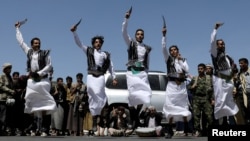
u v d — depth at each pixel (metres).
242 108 8.52
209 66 9.57
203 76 9.61
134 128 8.74
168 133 7.99
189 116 8.00
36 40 8.09
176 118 8.05
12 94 9.81
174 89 8.01
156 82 11.71
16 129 10.75
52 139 7.08
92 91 7.74
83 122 10.29
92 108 7.81
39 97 7.98
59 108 10.48
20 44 8.12
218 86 7.76
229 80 7.79
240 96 8.57
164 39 7.90
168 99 8.05
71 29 7.63
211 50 7.70
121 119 10.34
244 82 8.52
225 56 7.82
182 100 8.02
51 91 10.76
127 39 7.84
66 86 10.74
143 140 6.84
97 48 7.88
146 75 7.95
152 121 9.95
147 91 7.91
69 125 10.30
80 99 10.27
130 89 7.93
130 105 8.01
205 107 9.45
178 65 8.05
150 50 8.03
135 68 7.89
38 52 8.05
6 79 9.86
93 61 7.78
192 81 9.74
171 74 8.03
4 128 9.98
